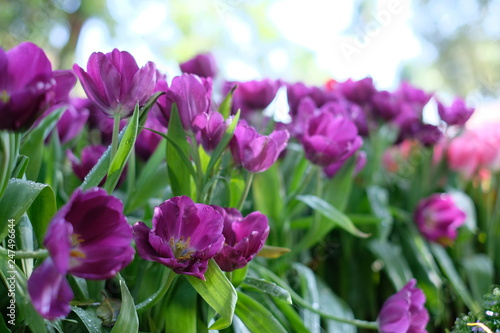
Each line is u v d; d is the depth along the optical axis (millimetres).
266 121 1072
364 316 1136
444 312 1157
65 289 587
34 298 572
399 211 1223
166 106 762
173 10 4527
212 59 1011
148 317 764
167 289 711
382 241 1124
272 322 759
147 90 686
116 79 671
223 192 892
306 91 1121
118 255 588
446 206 1140
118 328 654
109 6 3533
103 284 783
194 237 677
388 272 1103
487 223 1282
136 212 959
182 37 4617
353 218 1103
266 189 947
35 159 800
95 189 585
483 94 1506
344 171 987
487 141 1284
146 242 660
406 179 1312
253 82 985
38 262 659
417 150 1304
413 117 1219
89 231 590
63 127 960
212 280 686
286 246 955
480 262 1226
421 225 1144
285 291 763
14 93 583
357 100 1195
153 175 864
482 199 1313
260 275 864
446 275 1197
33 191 657
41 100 588
